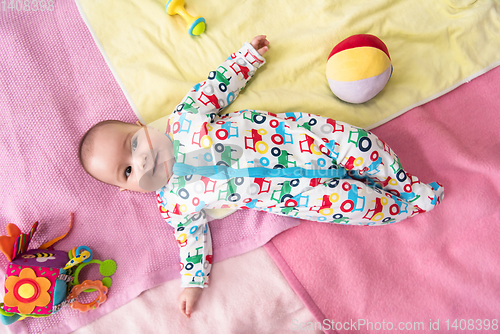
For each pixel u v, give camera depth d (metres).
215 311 1.38
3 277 1.36
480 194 1.39
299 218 1.43
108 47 1.47
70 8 1.48
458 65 1.50
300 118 1.31
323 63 1.51
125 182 1.22
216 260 1.43
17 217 1.40
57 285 1.25
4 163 1.41
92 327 1.38
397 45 1.51
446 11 1.52
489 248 1.35
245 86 1.48
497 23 1.51
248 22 1.51
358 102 1.39
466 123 1.48
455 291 1.33
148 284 1.39
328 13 1.52
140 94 1.45
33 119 1.42
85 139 1.20
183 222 1.35
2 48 1.43
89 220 1.44
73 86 1.45
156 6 1.50
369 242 1.42
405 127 1.49
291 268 1.40
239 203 1.26
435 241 1.39
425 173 1.45
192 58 1.49
